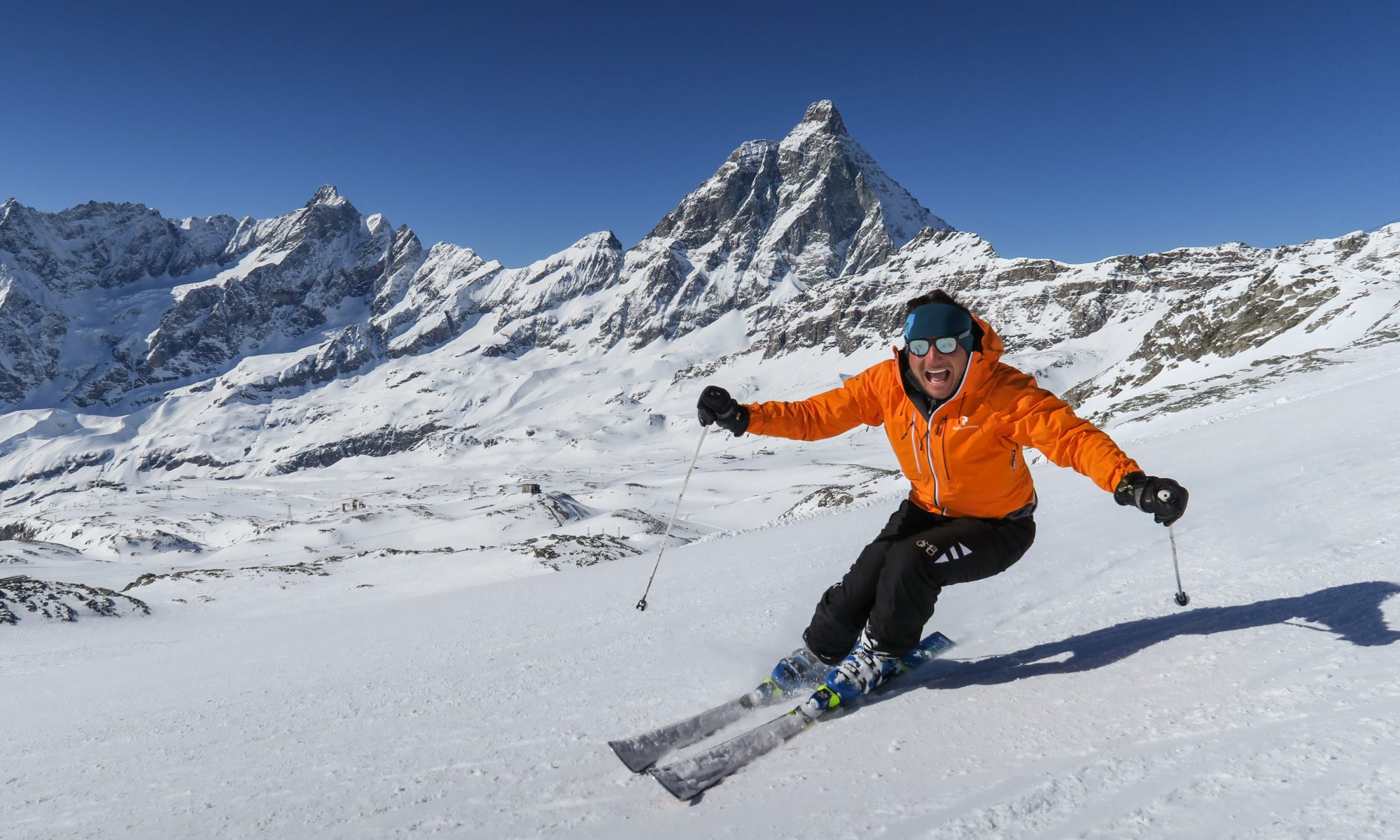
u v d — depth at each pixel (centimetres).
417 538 6744
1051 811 142
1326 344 5431
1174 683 195
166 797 232
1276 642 211
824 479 10744
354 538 7550
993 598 349
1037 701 200
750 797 170
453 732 253
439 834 173
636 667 317
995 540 233
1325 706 163
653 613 477
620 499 9356
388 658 458
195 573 3434
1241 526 417
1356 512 386
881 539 246
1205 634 232
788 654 308
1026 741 176
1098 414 3969
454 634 529
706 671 293
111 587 4000
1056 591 345
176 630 1479
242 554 7150
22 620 1717
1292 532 373
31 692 621
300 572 3316
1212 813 131
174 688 480
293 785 223
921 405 238
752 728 220
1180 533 434
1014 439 230
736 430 277
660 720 237
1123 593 318
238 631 1073
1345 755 140
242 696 397
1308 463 625
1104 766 157
